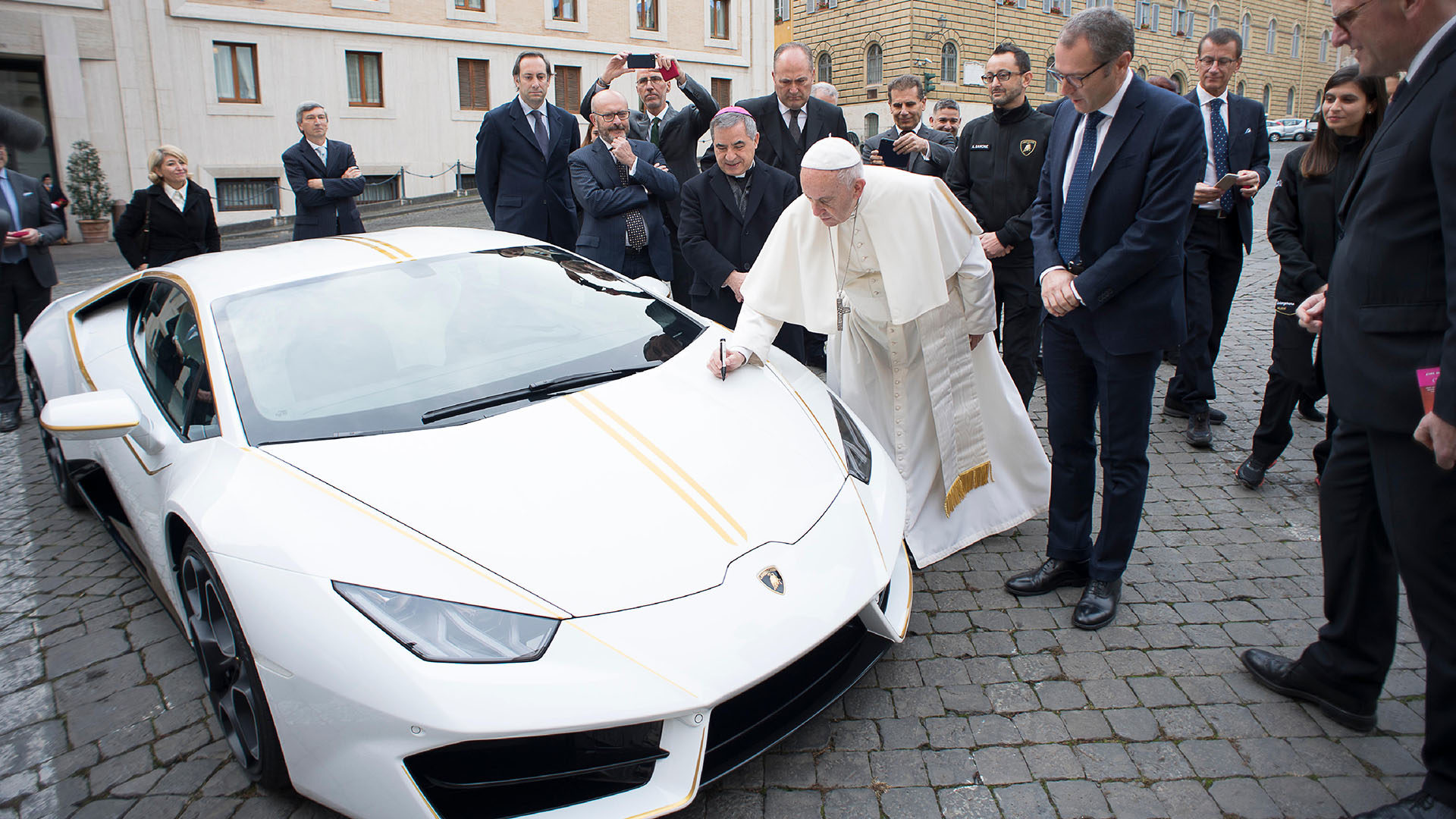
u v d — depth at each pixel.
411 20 21.97
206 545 2.11
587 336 2.95
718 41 27.53
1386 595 2.22
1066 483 3.04
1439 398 1.70
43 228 5.46
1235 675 2.57
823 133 5.29
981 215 4.37
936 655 2.74
